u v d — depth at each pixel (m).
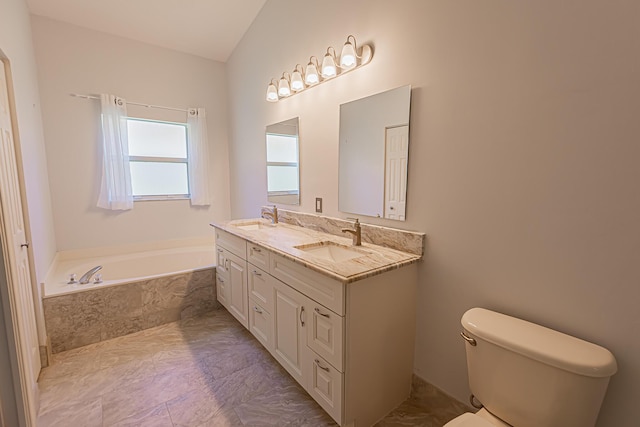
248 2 2.63
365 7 1.74
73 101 2.74
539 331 1.09
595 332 1.03
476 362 1.17
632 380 0.96
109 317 2.22
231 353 2.07
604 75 0.95
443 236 1.45
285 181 2.62
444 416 1.50
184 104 3.32
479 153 1.28
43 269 2.18
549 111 1.07
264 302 1.87
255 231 2.25
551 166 1.08
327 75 1.95
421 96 1.48
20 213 1.73
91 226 2.92
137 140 3.14
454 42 1.33
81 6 2.51
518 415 1.05
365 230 1.83
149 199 3.21
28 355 1.26
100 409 1.56
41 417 1.50
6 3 1.71
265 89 2.78
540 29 1.08
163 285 2.44
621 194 0.95
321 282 1.37
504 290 1.25
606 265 0.99
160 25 2.82
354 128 1.88
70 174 2.78
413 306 1.56
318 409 1.57
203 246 3.49
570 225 1.06
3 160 1.48
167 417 1.51
